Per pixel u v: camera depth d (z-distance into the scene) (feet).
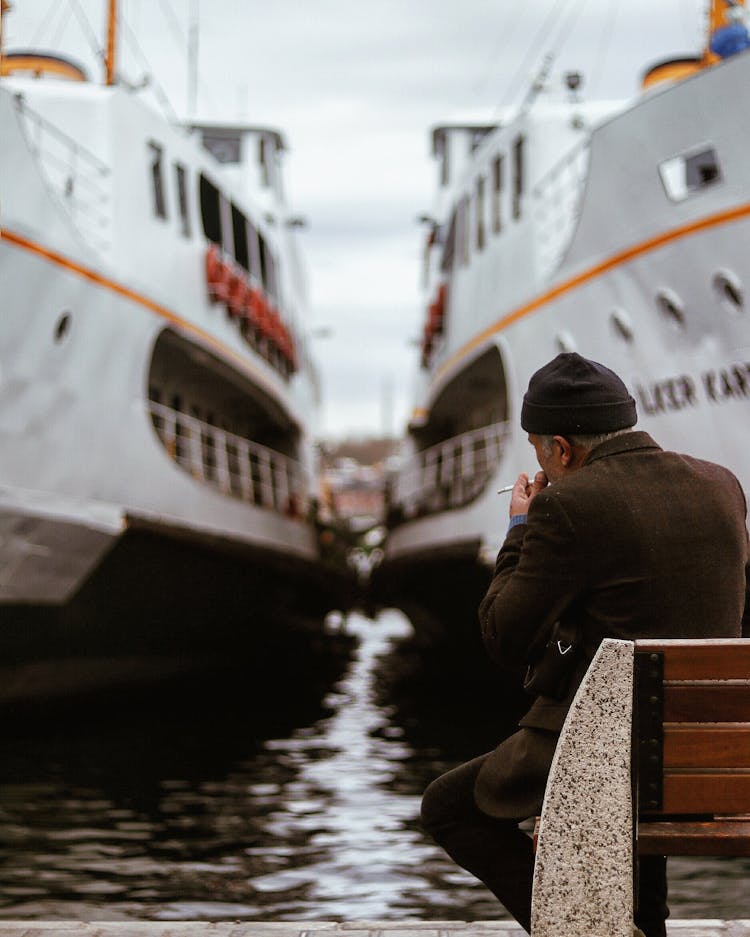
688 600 9.90
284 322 84.17
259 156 99.19
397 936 13.03
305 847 26.73
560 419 10.42
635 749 9.29
